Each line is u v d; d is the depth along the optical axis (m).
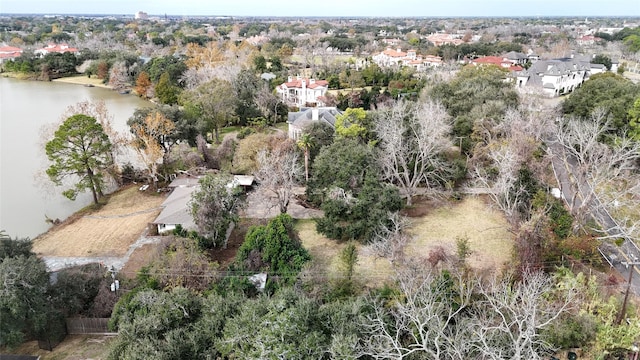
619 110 53.31
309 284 30.92
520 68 113.50
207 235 38.53
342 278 30.97
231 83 82.69
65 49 159.75
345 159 43.88
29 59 135.75
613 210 40.00
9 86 119.50
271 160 46.03
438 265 33.41
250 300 25.83
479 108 56.22
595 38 191.00
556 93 94.25
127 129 74.56
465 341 22.66
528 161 44.62
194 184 50.06
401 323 24.77
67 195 47.09
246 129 70.75
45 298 27.95
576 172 47.00
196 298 27.50
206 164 56.84
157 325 24.48
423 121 47.59
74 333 29.64
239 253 35.25
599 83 60.66
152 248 37.91
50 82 127.38
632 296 30.36
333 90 107.75
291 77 103.00
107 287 31.56
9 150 65.50
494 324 26.03
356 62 146.62
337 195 41.22
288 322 22.22
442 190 50.28
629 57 141.12
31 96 104.88
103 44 174.62
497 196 42.31
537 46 168.75
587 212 37.50
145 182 56.00
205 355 23.58
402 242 34.50
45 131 54.91
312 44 176.25
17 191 53.25
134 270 35.78
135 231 43.28
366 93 90.38
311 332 22.86
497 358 20.89
